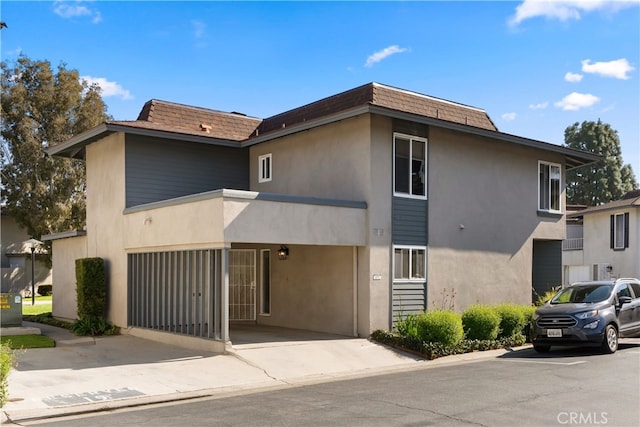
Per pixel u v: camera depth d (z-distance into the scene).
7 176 36.66
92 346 14.84
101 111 39.50
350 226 15.56
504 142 19.48
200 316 14.50
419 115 16.00
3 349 9.78
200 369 11.99
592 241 34.28
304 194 17.77
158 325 15.82
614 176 54.88
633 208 31.31
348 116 15.69
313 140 17.61
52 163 36.84
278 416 8.42
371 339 15.35
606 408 8.48
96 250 19.03
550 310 14.62
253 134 22.12
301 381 11.48
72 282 20.50
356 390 10.34
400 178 16.56
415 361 13.66
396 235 16.31
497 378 11.11
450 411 8.48
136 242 16.84
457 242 17.91
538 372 11.67
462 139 18.34
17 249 40.84
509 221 19.55
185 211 14.77
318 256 17.11
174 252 15.38
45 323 20.38
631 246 31.36
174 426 7.99
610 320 14.34
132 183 17.69
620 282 15.65
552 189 21.25
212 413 8.74
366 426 7.74
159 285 15.88
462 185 18.20
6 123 37.06
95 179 19.30
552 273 21.77
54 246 22.02
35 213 36.69
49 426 8.12
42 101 37.59
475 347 14.89
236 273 19.39
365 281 15.72
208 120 21.58
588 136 55.84
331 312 16.59
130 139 17.75
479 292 18.41
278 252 18.42
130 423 8.21
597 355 13.99
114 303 17.81
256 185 19.73
